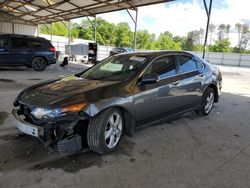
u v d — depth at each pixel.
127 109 3.46
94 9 18.23
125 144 3.70
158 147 3.65
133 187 2.63
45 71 12.29
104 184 2.66
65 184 2.63
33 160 3.10
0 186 2.55
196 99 4.89
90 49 19.48
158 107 3.97
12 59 11.32
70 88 3.43
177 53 4.59
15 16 26.50
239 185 2.75
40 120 3.00
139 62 3.98
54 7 19.52
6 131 3.96
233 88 10.19
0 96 6.39
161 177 2.84
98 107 3.11
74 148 3.08
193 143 3.87
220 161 3.30
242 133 4.44
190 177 2.87
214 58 39.81
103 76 4.02
